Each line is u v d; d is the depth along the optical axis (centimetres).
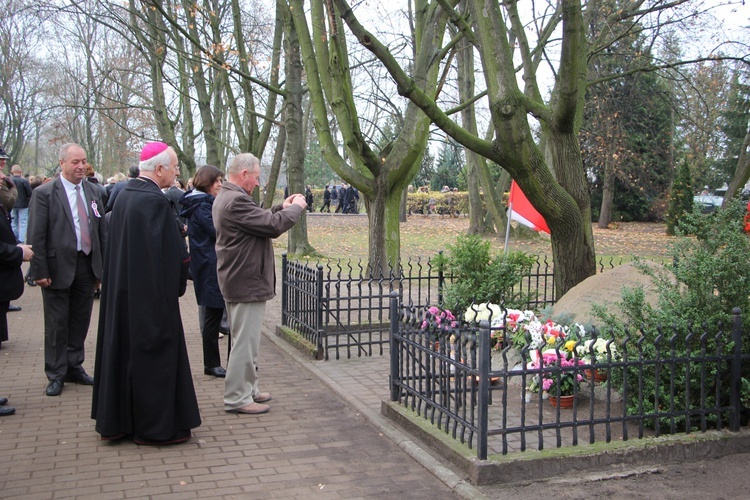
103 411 486
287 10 1634
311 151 6053
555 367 453
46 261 616
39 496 406
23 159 6531
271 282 577
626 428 472
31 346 819
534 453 442
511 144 772
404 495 415
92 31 3092
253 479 437
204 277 673
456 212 4534
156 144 505
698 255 530
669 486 431
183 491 417
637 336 527
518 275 854
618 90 2614
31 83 4359
